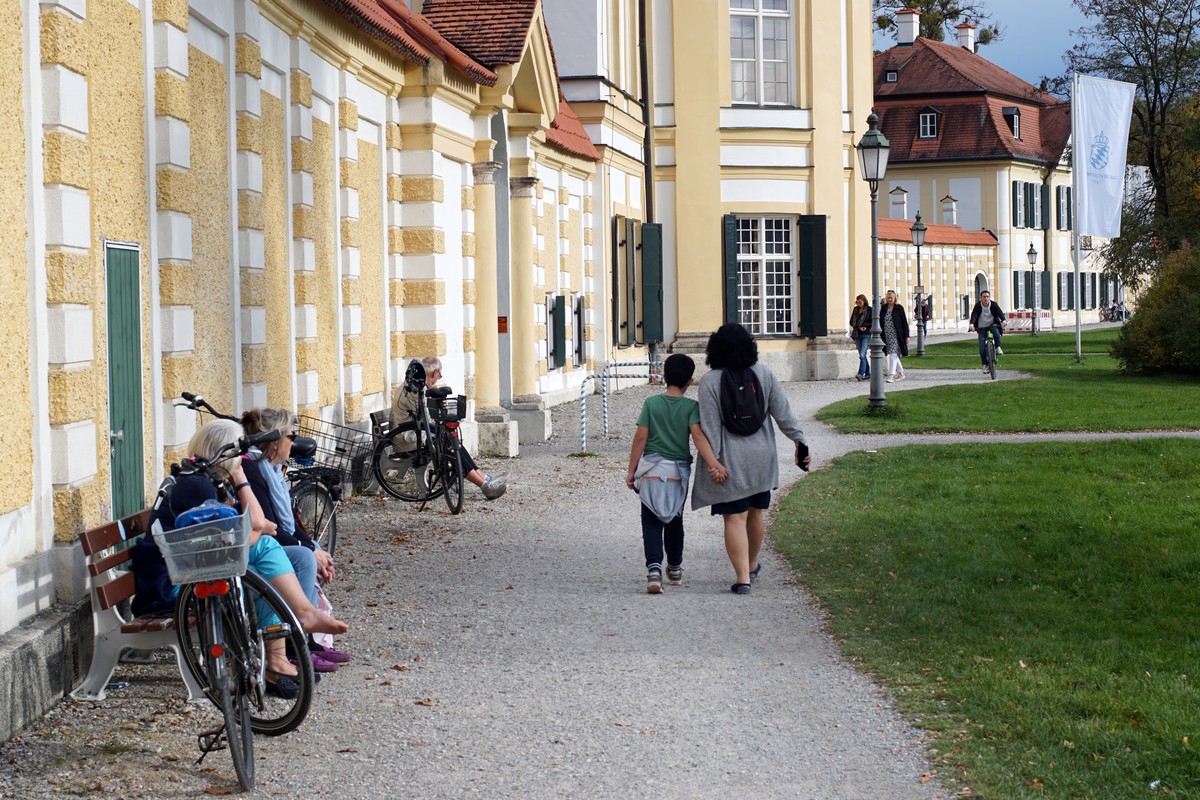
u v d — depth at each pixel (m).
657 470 10.06
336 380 14.70
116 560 7.25
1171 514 12.85
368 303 15.98
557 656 8.16
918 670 7.61
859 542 11.69
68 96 7.48
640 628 8.86
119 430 8.42
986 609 9.11
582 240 29.83
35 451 7.31
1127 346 31.53
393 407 14.43
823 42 34.94
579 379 29.48
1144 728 6.43
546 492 15.38
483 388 18.95
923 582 10.01
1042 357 40.25
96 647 7.16
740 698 7.21
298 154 13.24
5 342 6.96
